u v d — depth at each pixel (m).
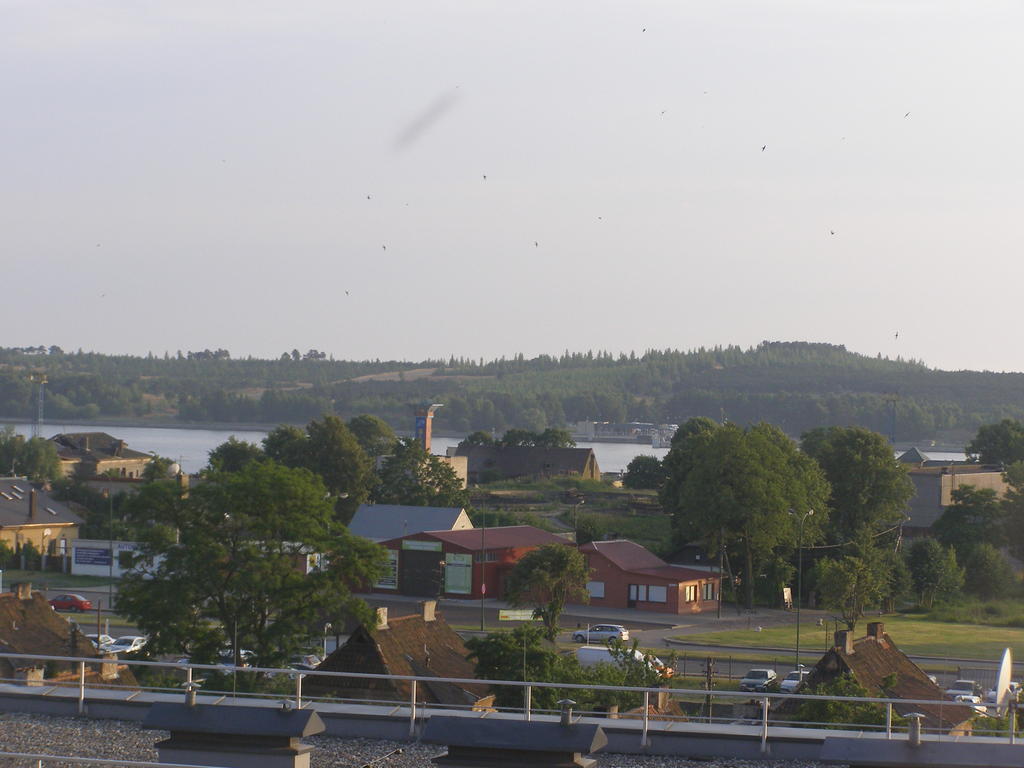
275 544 47.88
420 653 44.78
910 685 46.97
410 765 16.20
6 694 19.16
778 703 42.28
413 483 124.88
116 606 47.81
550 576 77.94
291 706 15.17
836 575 82.12
